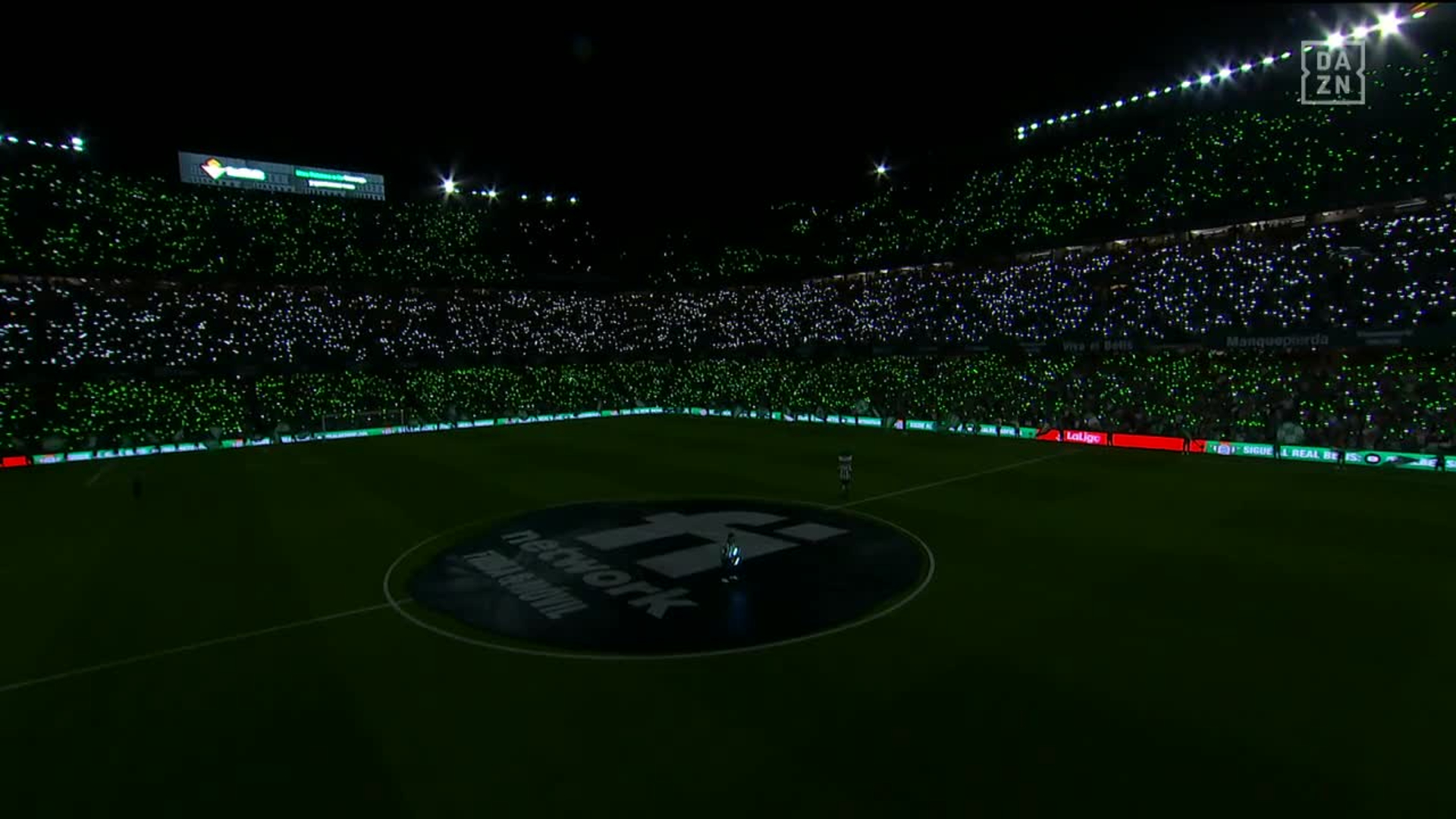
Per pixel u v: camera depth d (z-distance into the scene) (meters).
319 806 6.04
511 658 8.99
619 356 45.50
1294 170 23.75
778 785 6.16
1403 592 10.75
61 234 30.17
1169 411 25.56
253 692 8.25
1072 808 5.76
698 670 8.55
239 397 32.88
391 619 10.41
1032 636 9.36
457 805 5.98
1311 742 6.72
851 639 9.40
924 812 5.74
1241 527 14.54
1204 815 5.66
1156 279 26.73
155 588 11.95
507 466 23.66
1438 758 6.42
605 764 6.56
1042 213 30.45
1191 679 8.08
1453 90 20.81
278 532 15.45
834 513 16.50
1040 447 26.11
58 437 27.41
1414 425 20.44
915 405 33.22
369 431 34.38
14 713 7.84
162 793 6.30
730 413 40.66
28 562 13.56
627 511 16.94
